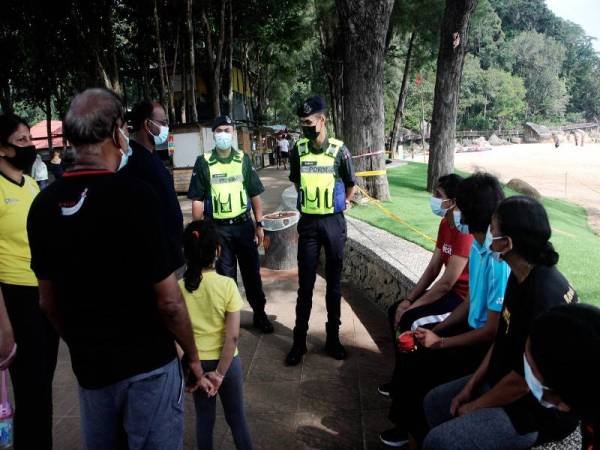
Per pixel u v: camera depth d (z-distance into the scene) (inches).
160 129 118.9
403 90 922.1
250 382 144.3
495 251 77.1
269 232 258.1
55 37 707.4
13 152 102.9
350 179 157.1
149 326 68.6
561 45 3496.6
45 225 66.5
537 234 72.5
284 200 364.5
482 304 98.6
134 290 66.1
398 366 114.1
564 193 634.2
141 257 65.0
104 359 66.7
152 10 723.4
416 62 986.7
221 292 93.4
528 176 842.2
